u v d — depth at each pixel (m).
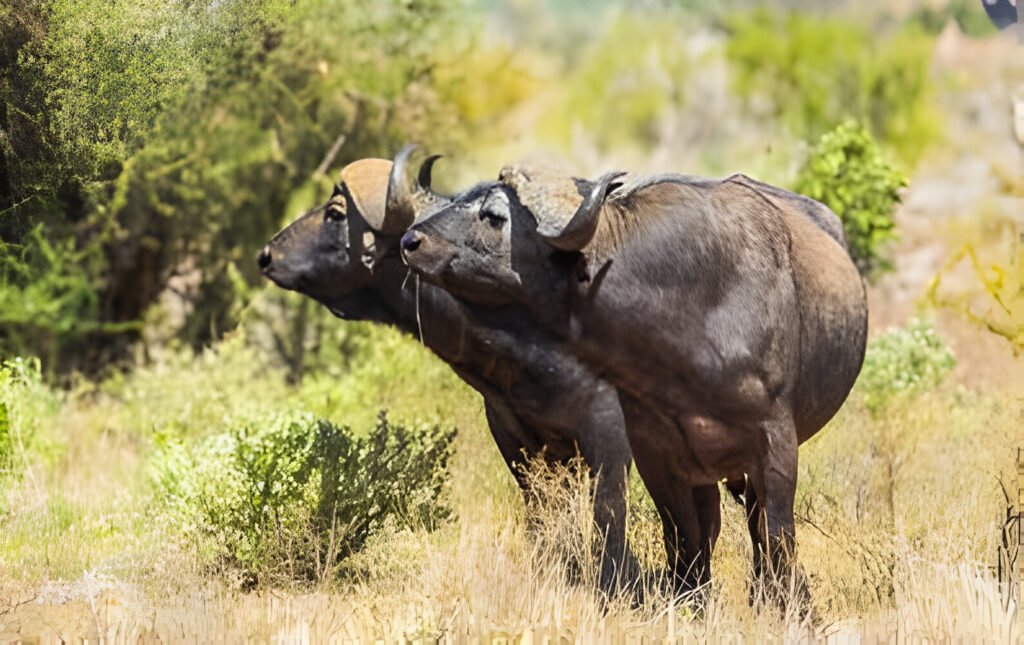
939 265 62.88
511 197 23.66
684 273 23.34
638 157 85.94
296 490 28.31
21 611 24.31
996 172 72.06
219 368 49.94
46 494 34.22
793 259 24.78
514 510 30.05
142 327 58.94
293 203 56.84
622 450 26.88
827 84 82.94
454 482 31.52
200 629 22.73
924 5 84.56
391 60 56.47
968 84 81.00
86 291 57.22
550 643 21.81
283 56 51.53
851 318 26.11
